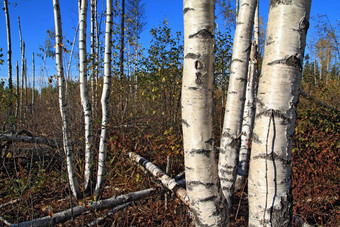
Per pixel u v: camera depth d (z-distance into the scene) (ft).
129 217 10.40
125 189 11.93
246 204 10.82
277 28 4.28
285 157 4.48
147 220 10.32
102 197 11.26
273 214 4.56
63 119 10.68
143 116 21.38
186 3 4.75
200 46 4.67
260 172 4.61
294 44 4.21
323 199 11.10
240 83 8.84
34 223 7.67
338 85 32.42
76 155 13.16
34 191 11.43
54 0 10.11
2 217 9.29
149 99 22.65
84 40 11.34
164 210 10.80
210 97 4.89
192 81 4.78
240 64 8.83
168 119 20.53
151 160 14.70
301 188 11.87
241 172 12.42
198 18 4.62
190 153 5.04
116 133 16.61
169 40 21.22
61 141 14.85
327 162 13.56
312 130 15.17
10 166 14.02
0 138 13.66
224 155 8.96
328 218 10.53
